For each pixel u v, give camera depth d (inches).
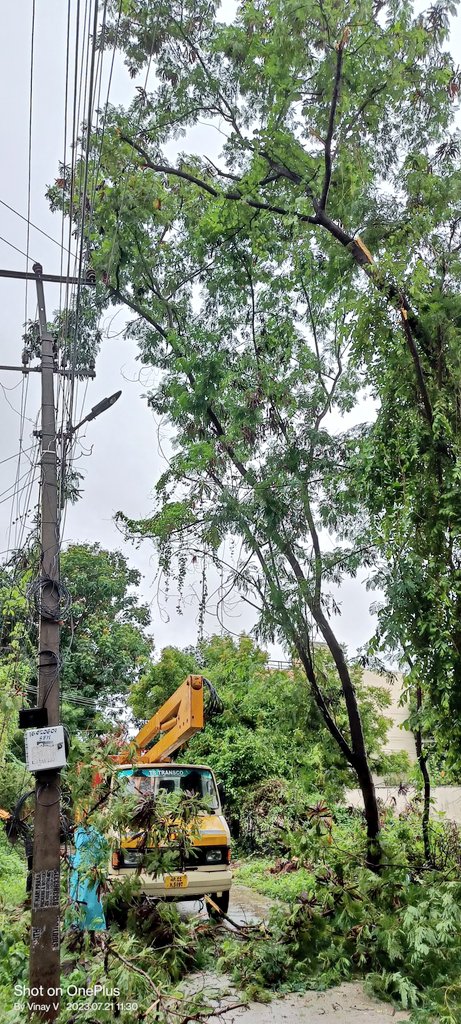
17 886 459.8
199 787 410.0
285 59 322.0
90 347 372.5
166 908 303.1
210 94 380.5
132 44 363.9
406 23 319.3
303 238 345.1
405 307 298.4
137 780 399.5
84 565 1109.7
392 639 284.0
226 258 405.4
